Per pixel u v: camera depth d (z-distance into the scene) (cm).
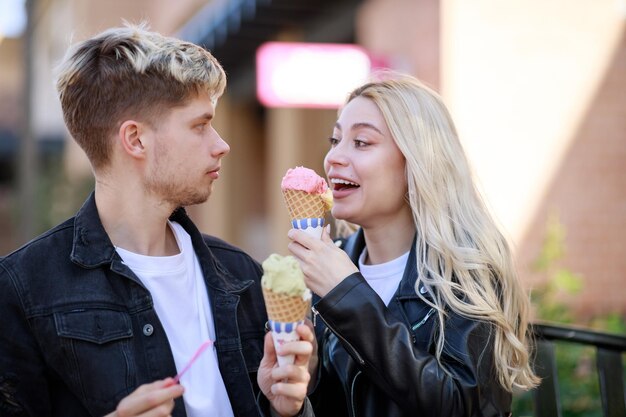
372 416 200
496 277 211
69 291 172
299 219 200
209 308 194
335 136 223
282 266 159
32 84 798
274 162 995
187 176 180
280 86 531
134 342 175
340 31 734
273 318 164
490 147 507
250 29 805
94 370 168
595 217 536
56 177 1296
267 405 185
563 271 493
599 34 532
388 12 579
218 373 186
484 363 191
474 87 502
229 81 1170
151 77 175
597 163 536
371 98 216
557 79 523
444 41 496
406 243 220
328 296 187
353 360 204
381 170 211
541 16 518
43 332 168
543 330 244
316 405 212
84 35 207
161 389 153
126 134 177
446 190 214
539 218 522
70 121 182
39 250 176
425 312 201
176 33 1188
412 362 182
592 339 233
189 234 201
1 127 1783
